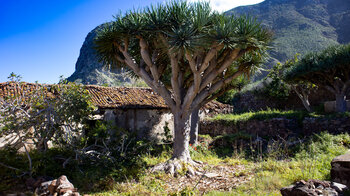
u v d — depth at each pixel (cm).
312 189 371
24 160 629
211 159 923
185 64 859
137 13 745
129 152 848
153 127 1298
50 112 716
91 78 5522
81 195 529
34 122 707
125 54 793
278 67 1933
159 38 739
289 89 1905
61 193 457
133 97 1328
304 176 524
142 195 528
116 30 720
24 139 684
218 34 673
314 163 610
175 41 660
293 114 1275
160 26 706
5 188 526
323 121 1069
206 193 521
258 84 2189
